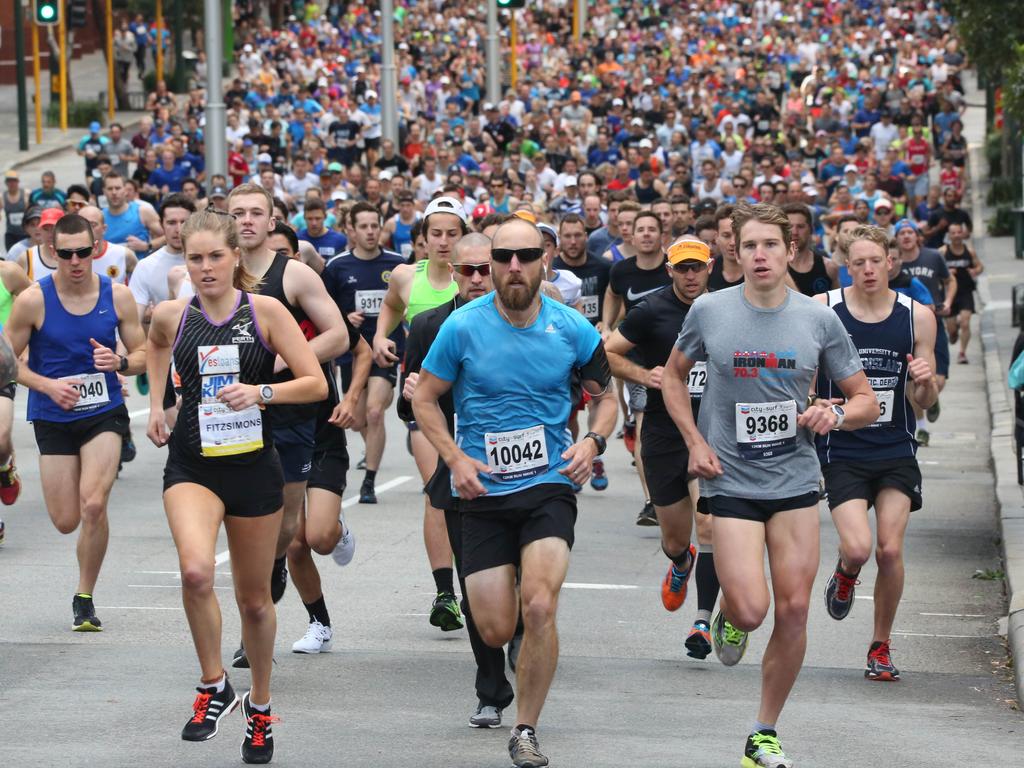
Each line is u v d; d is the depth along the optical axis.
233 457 17.45
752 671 22.89
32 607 26.42
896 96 112.44
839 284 29.31
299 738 18.80
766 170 80.88
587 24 167.38
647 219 32.47
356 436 48.75
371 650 23.83
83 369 25.34
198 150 100.56
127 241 51.38
